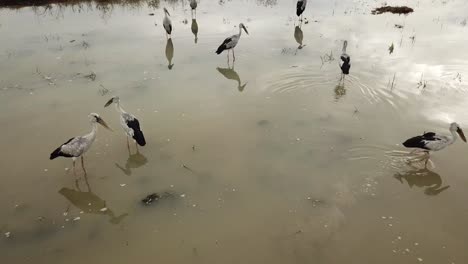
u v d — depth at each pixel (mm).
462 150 9836
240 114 11641
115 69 14430
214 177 9219
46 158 9906
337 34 17156
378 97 12180
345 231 7781
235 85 13289
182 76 13953
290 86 13062
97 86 13250
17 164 9680
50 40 17031
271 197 8625
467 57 14477
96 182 9172
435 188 8766
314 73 13812
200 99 12477
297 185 8922
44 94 12773
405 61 14336
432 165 9375
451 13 19609
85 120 11445
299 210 8281
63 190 8953
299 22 18750
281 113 11648
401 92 12344
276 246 7527
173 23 19109
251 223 8031
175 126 11117
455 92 12219
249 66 14609
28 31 18125
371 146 10055
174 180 9164
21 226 8039
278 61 14852
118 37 17406
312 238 7664
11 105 12133
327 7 20984
